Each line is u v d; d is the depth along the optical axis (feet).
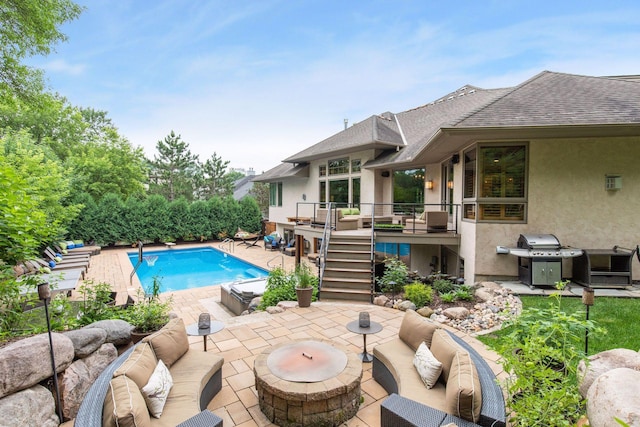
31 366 9.75
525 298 21.58
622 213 24.50
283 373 10.78
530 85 28.99
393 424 8.16
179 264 50.29
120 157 77.46
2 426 8.76
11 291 12.91
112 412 7.30
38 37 23.62
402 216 40.60
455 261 32.78
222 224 69.51
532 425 7.40
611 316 17.83
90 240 57.41
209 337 17.07
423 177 40.81
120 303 26.13
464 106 41.88
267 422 10.57
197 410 9.25
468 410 7.82
